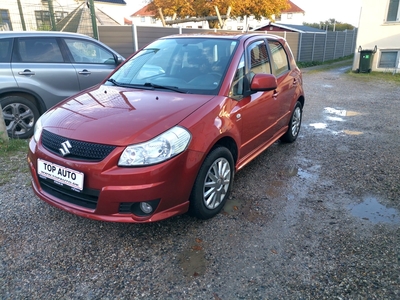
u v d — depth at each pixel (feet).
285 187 12.66
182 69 12.01
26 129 17.34
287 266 8.38
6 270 8.11
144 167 8.24
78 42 19.06
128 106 9.87
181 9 69.10
